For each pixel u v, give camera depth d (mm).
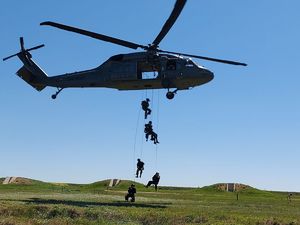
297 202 46156
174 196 49406
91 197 37688
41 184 78250
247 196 67188
